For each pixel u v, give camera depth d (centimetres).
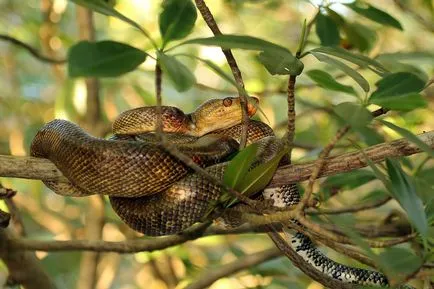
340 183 928
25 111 1603
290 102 634
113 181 708
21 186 1436
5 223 740
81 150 705
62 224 1447
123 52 494
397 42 1477
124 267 1789
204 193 716
